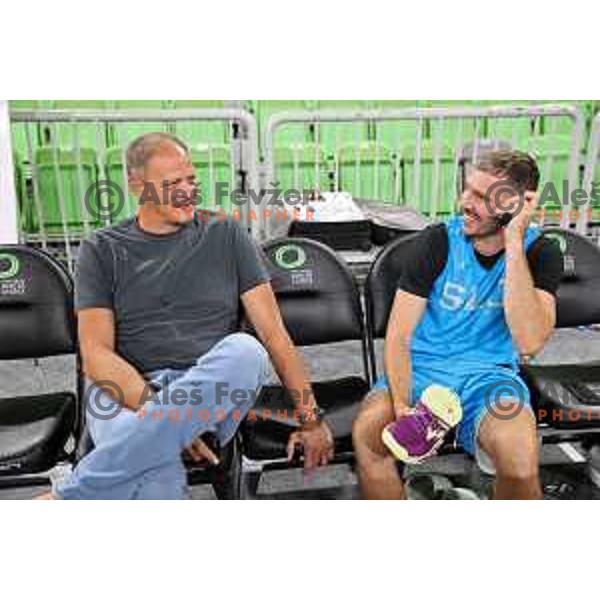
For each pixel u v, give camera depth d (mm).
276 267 2445
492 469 2189
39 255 2365
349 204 3711
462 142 3928
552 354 3627
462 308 2197
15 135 4668
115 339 2164
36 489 2545
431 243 2197
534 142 4496
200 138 5098
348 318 2469
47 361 3611
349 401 2311
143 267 2152
